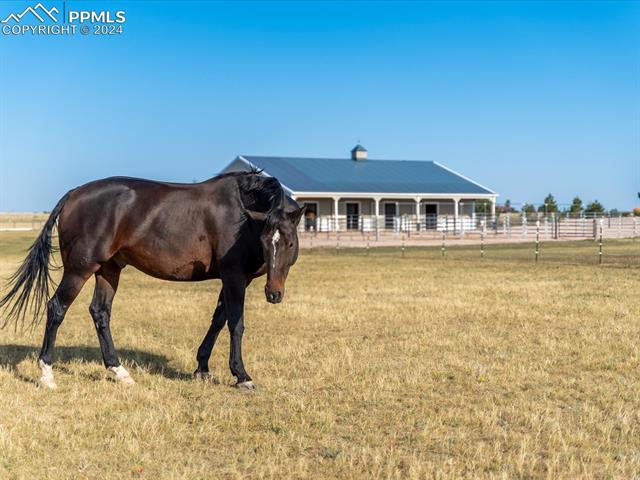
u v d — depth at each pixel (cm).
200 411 660
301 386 750
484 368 824
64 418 648
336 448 559
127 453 549
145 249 752
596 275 1973
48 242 765
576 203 5912
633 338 1010
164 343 1025
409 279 1941
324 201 5019
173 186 769
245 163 5281
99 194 759
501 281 1845
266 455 546
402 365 850
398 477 497
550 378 785
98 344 1020
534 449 555
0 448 550
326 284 1820
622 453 547
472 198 5194
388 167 5697
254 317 1241
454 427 616
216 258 747
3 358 905
